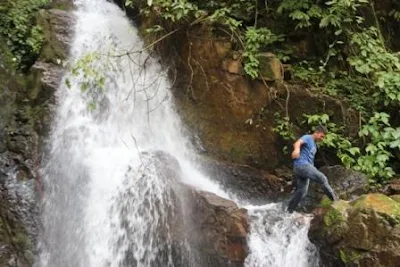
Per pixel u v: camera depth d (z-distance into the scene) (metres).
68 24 11.19
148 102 10.52
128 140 9.79
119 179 8.30
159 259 7.87
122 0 13.16
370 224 6.71
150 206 8.03
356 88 10.22
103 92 10.15
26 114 9.34
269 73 9.87
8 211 8.09
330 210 7.18
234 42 10.23
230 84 10.07
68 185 8.51
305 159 8.05
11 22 10.91
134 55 10.89
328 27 10.54
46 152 8.89
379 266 6.48
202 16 10.29
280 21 10.74
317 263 7.34
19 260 7.71
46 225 8.19
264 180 9.52
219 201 7.83
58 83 9.81
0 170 8.51
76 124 9.39
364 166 9.08
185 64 10.60
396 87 9.62
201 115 10.30
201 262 7.67
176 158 9.55
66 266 7.94
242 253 7.49
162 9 10.62
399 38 11.86
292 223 7.70
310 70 10.30
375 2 11.62
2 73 9.82
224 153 9.95
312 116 9.46
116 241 8.02
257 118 9.91
